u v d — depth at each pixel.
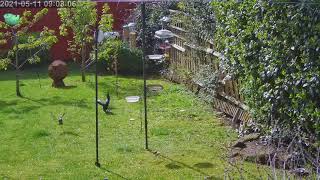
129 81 12.45
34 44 11.80
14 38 12.35
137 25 14.12
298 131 5.35
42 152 7.30
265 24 6.75
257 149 6.80
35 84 12.16
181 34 11.68
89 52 14.62
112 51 13.18
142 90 11.32
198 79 10.14
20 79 12.86
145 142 7.59
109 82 12.29
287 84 6.40
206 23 9.80
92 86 11.84
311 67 5.91
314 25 5.81
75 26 12.71
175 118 9.01
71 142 7.74
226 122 8.68
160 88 11.29
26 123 8.80
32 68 14.58
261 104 7.20
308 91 5.99
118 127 8.52
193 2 10.33
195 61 10.77
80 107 9.89
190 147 7.39
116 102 10.30
